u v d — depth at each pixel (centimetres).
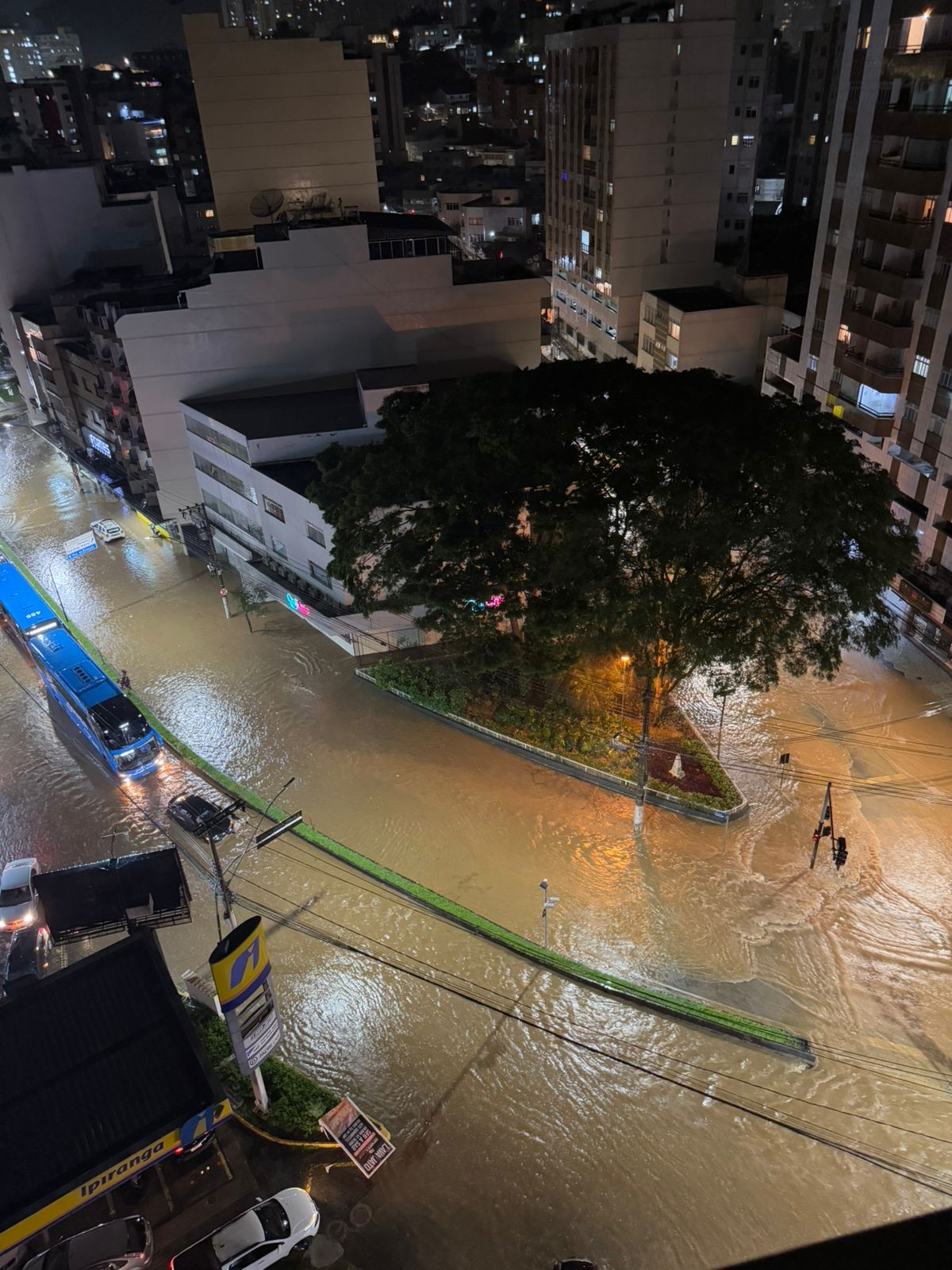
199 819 3850
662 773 4091
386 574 3925
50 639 4931
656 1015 3108
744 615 3372
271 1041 2628
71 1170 2327
